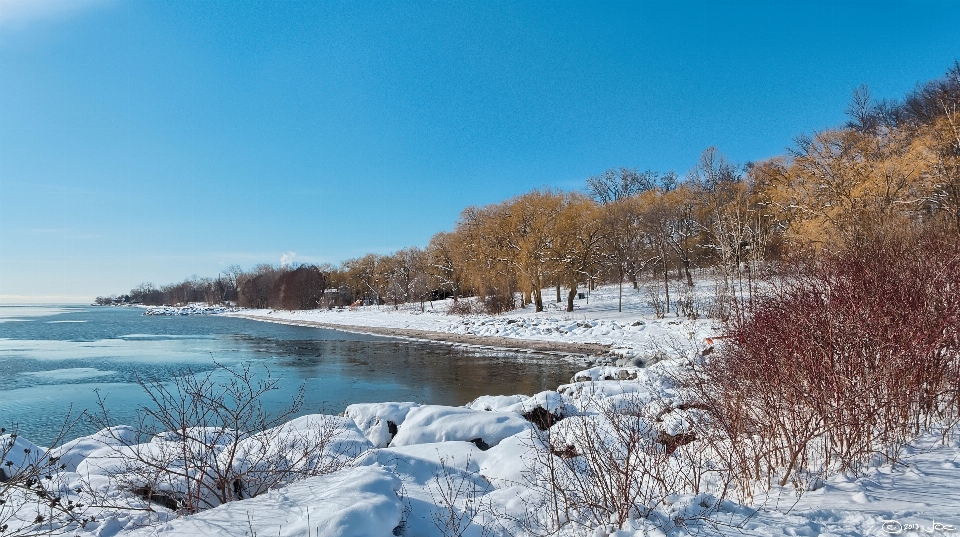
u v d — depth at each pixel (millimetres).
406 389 18250
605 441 5965
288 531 3762
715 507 4293
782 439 5438
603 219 38719
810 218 24891
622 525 4184
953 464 4797
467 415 8508
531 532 4535
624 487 4453
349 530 3824
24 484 5781
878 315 5902
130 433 7906
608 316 34062
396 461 6254
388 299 72938
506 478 6055
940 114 28438
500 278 41844
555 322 33781
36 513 5121
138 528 4434
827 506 4289
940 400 6059
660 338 24172
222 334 45062
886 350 5477
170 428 6074
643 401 8906
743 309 9531
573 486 4984
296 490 4672
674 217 39719
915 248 11875
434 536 4508
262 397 16609
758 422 5406
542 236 38469
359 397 16875
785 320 6395
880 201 21016
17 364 25938
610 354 24016
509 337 31562
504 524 4738
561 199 40031
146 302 166875
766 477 5289
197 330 50500
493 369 22391
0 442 6609
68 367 24828
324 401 15172
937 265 7969
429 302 67750
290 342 36656
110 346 35344
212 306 113562
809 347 5527
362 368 23406
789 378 5387
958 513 3807
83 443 7609
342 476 4973
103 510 5277
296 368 23672
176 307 123062
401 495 4988
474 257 44906
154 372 22906
